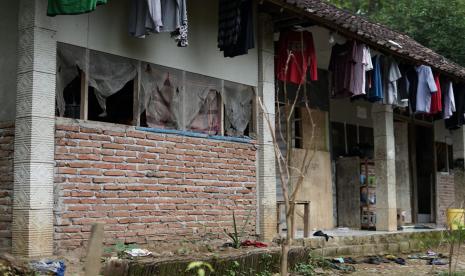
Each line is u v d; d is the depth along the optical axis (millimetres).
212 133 9781
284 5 9273
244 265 8258
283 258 4992
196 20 9555
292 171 12539
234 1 9312
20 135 7293
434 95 13320
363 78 10945
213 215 9516
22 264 6816
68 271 7047
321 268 9609
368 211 13625
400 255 11938
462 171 16891
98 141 8000
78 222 7680
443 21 19500
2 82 7734
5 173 7520
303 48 10594
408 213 16109
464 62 19328
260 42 10562
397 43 13578
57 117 7547
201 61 9594
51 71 7453
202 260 7574
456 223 9242
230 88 10133
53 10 6996
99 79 8195
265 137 10406
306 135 13242
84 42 7949
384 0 23672
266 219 10305
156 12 7676
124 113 8961
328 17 9875
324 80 14086
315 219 13070
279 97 12641
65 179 7582
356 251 11328
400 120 16047
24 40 7402
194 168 9289
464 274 8711
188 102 9430
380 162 13305
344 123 14594
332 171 14039
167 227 8789
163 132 8875
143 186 8508
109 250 7785
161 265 7164
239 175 10055
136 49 8617
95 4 6840
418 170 16969
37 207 7168
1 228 7465
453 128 15805
